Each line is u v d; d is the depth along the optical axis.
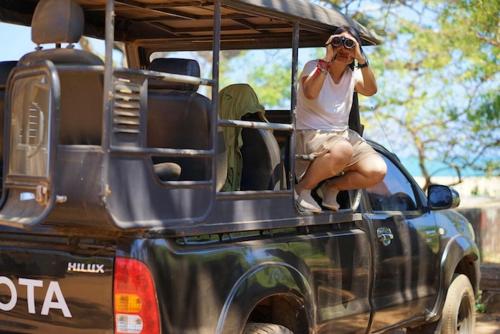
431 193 6.68
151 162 3.95
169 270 4.05
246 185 5.00
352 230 5.57
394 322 6.05
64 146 3.81
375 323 5.78
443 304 6.68
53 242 4.20
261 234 4.75
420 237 6.37
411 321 6.31
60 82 4.04
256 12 4.66
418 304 6.34
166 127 4.40
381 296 5.85
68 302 4.15
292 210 4.91
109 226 3.83
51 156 3.69
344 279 5.38
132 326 3.98
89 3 4.86
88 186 3.76
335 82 5.35
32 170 3.83
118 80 3.79
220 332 4.26
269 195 4.71
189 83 4.17
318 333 5.09
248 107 4.94
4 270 4.34
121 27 5.62
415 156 14.12
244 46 6.05
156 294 3.99
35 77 3.79
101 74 3.91
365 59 5.40
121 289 3.99
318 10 5.15
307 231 5.14
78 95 4.03
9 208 3.98
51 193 3.70
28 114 3.84
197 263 4.18
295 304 4.83
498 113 12.79
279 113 5.77
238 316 4.35
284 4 4.80
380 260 5.82
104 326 4.06
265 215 4.69
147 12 5.18
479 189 16.17
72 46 4.04
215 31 4.34
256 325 4.66
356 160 5.39
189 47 6.10
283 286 4.67
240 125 4.48
